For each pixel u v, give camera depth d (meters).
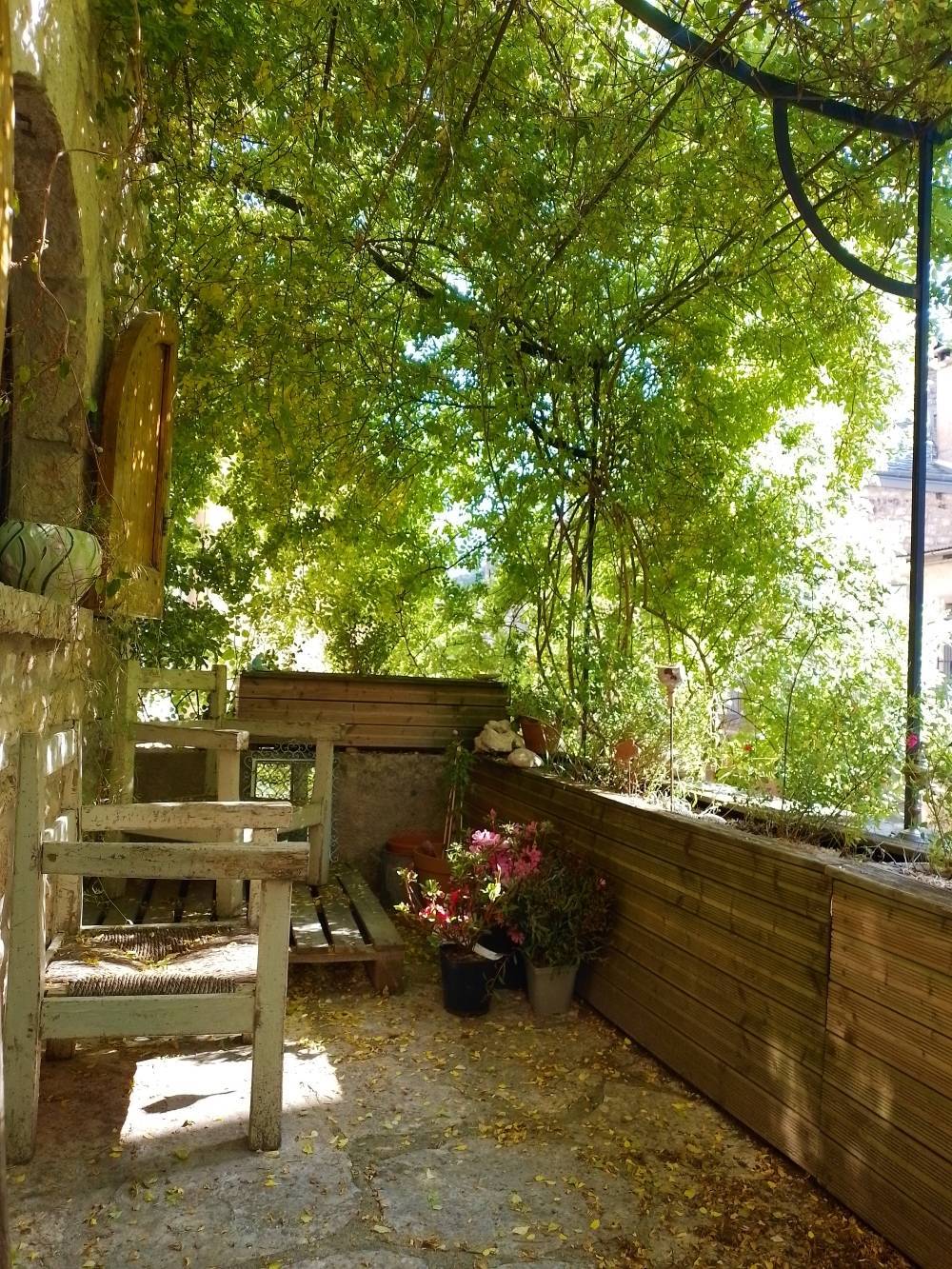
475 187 3.54
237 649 5.67
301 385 4.05
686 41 2.87
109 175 2.97
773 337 4.34
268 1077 2.45
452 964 3.48
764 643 3.33
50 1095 2.71
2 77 1.70
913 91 2.93
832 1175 2.30
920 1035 2.06
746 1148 2.57
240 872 2.37
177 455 4.77
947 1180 1.97
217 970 2.52
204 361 4.02
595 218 3.64
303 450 4.68
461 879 3.69
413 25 2.90
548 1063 3.10
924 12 2.53
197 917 3.79
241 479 5.28
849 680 2.79
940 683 2.68
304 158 3.47
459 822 5.20
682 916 3.03
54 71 2.63
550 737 4.56
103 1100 2.69
